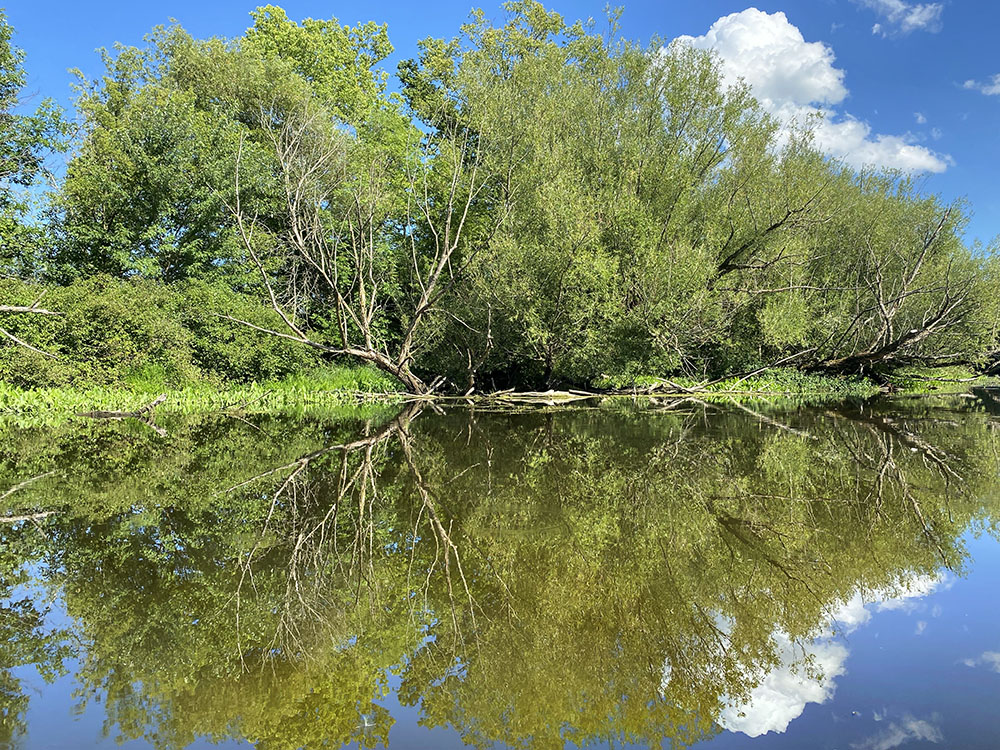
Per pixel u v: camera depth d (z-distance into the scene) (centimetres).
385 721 193
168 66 2050
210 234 1866
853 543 362
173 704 205
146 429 922
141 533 399
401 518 432
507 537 385
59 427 942
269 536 394
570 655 239
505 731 188
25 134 1575
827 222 1744
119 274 1731
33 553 359
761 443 734
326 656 241
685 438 780
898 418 1009
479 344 1532
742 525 397
